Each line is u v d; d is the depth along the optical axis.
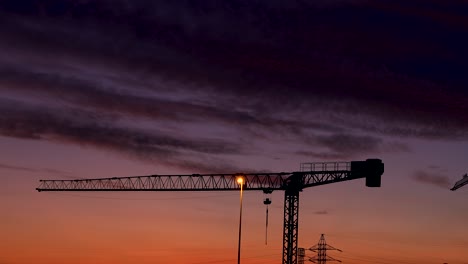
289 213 182.38
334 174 178.38
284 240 181.25
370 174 172.38
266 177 187.50
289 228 181.38
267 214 184.75
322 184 180.12
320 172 179.88
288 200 183.25
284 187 183.62
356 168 174.50
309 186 181.88
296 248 180.88
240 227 110.81
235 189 196.00
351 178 175.12
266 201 186.00
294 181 182.62
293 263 179.50
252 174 190.50
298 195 183.12
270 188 186.25
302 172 182.00
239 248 109.88
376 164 172.62
